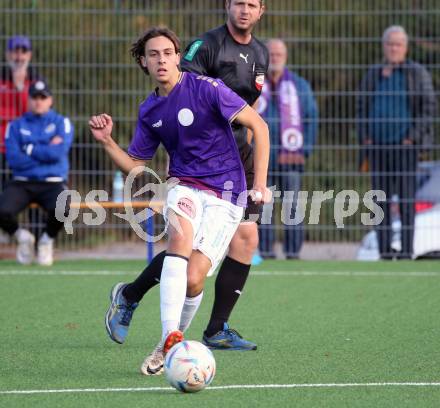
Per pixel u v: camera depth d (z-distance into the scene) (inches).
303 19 1786.4
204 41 931.3
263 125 805.2
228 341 919.0
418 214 1739.7
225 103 800.3
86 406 690.8
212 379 738.2
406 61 1718.8
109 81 1776.6
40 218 1720.0
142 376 792.9
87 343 950.4
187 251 789.2
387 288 1380.4
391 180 1727.4
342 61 1772.9
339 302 1249.4
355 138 1752.0
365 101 1734.7
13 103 1713.8
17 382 770.2
